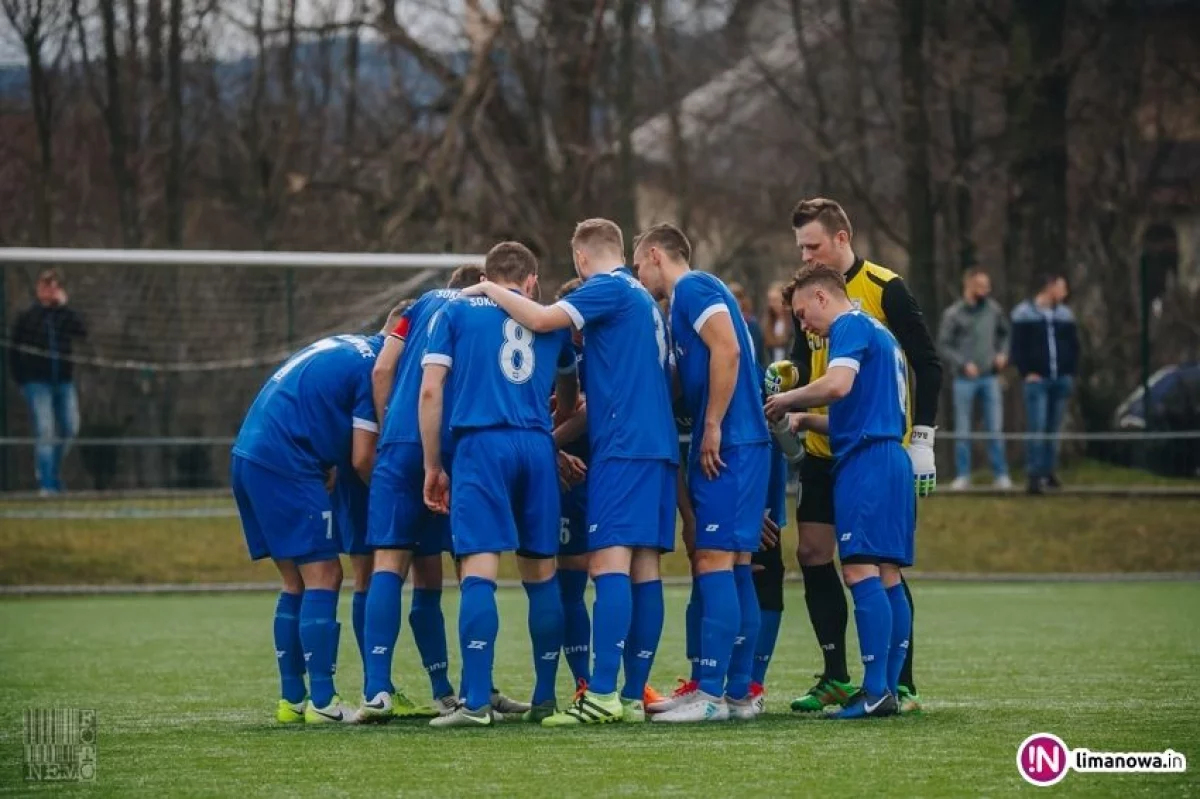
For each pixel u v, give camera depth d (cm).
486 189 6384
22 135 6738
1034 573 4147
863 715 1797
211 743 1645
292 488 1839
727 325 1792
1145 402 5006
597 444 1797
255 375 5150
